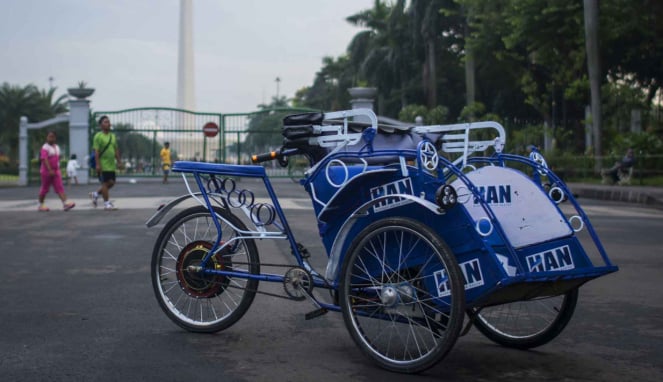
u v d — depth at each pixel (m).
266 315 5.59
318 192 4.53
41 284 6.82
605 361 4.43
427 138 4.73
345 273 4.25
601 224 12.91
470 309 4.15
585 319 5.57
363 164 4.45
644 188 23.06
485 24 35.75
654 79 35.16
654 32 31.52
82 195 20.70
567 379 4.06
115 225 11.95
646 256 8.90
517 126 37.75
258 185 26.06
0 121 59.44
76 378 3.97
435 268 4.01
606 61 33.38
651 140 28.00
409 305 4.09
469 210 4.20
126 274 7.37
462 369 4.23
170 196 19.59
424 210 4.08
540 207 4.32
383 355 4.19
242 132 31.19
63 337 4.87
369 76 52.06
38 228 11.49
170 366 4.21
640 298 6.38
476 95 49.88
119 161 15.16
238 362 4.31
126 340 4.80
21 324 5.23
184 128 31.64
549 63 33.53
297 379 3.99
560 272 4.09
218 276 4.89
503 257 4.07
